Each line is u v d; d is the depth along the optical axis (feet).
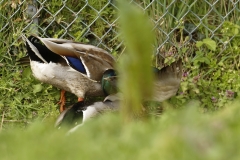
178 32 38.55
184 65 37.88
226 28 38.22
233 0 38.78
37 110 36.11
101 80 34.99
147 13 37.60
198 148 16.89
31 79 36.81
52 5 37.76
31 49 34.91
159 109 32.60
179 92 36.14
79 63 34.83
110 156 17.37
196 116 20.49
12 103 35.96
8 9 37.09
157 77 30.94
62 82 35.24
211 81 37.65
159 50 38.04
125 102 20.43
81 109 32.30
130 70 18.31
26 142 19.49
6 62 37.29
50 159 17.66
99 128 20.61
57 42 35.14
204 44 38.32
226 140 17.43
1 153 18.72
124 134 19.24
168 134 17.89
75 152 17.98
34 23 37.35
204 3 38.70
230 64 38.32
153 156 16.76
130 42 16.71
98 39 38.19
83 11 38.32
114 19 38.42
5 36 37.32
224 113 21.22
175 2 38.27
